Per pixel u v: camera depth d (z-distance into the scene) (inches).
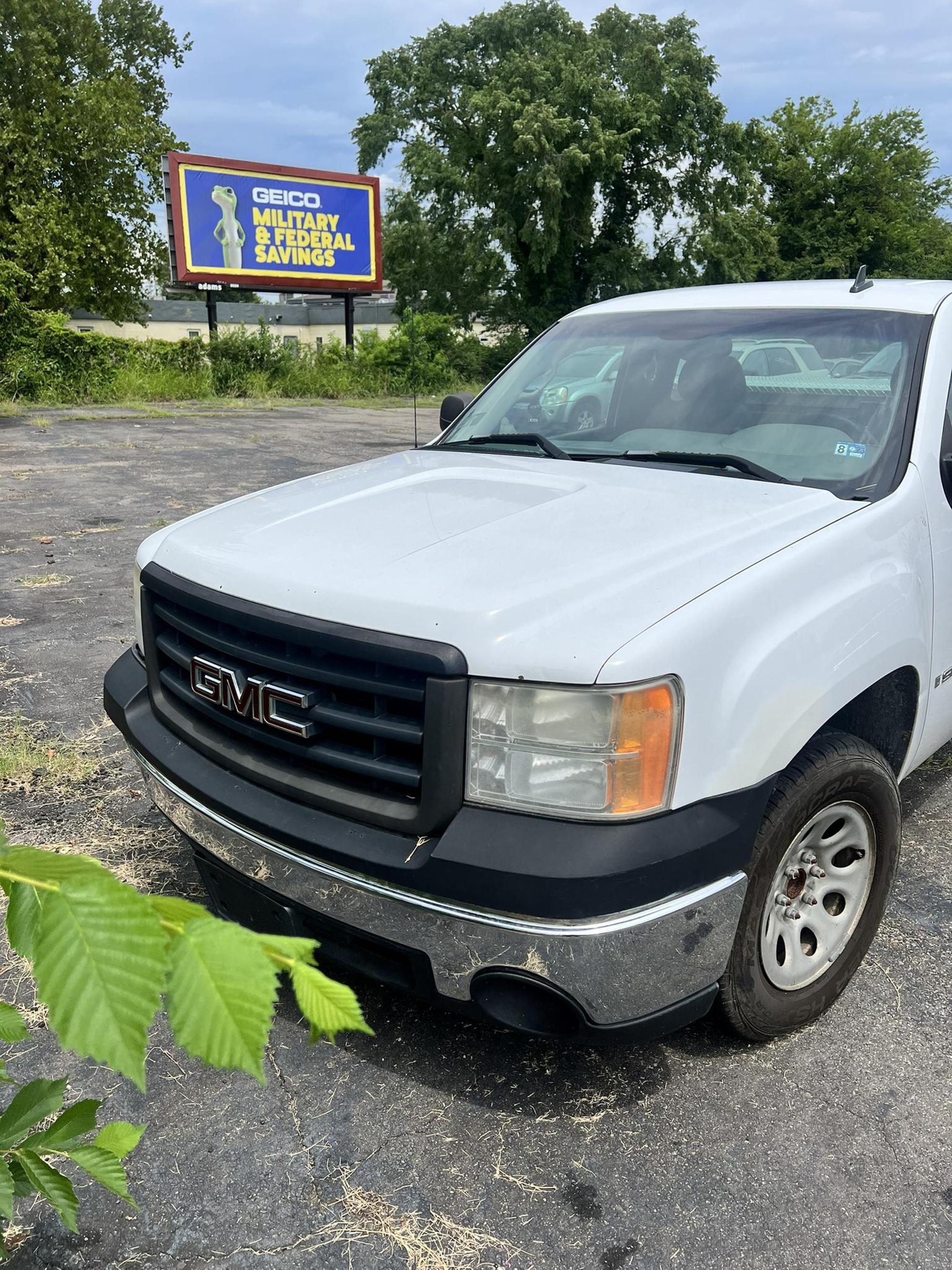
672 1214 83.4
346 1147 90.7
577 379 150.3
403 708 86.7
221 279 1106.1
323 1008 23.1
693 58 1537.9
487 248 1558.8
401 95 1619.1
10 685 205.5
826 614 96.6
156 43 1600.6
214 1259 79.3
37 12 1412.4
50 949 21.1
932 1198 85.5
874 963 119.1
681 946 85.0
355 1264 78.8
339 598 90.9
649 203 1599.4
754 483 117.6
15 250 1309.1
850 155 1947.6
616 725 79.8
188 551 109.7
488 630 83.2
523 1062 101.9
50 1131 36.7
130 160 1477.6
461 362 1611.7
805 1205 84.5
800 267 1963.6
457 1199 85.0
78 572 300.8
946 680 126.6
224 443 641.0
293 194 1136.8
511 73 1510.8
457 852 81.0
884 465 118.4
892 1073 100.7
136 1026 20.5
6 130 1326.3
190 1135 92.0
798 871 102.7
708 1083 98.9
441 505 113.0
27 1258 79.3
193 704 104.7
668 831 81.9
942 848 145.0
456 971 85.3
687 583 89.7
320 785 91.9
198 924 22.1
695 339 144.3
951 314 136.5
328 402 1069.8
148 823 149.1
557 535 99.8
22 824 147.7
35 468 516.1
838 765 98.0
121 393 929.5
